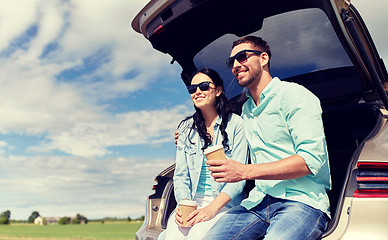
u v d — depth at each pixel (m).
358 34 2.52
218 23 2.88
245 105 2.67
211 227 2.47
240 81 2.54
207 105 2.78
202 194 2.74
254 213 2.39
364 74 2.80
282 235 2.07
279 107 2.38
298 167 2.15
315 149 2.17
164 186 3.14
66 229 101.06
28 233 87.19
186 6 2.70
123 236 75.50
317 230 2.12
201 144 2.79
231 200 2.63
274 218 2.23
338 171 2.94
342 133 3.05
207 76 2.79
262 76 2.54
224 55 3.15
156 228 2.97
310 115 2.26
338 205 1.96
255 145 2.48
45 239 72.25
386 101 2.67
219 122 2.76
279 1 2.69
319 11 2.63
